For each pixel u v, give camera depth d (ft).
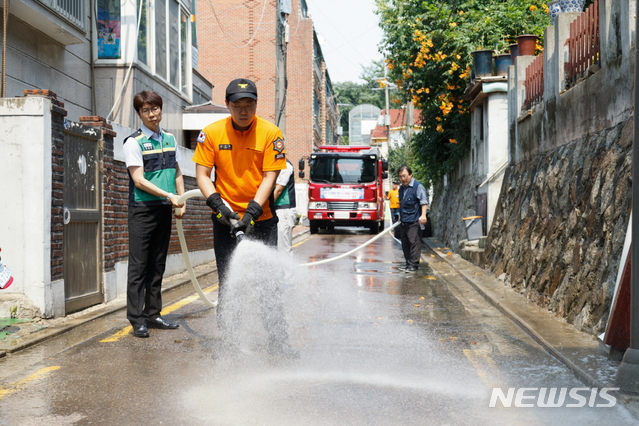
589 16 27.99
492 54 52.44
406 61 62.18
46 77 35.76
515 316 24.06
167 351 19.10
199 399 14.42
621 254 19.75
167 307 27.27
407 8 61.52
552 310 25.00
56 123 23.90
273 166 17.30
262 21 122.11
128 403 14.20
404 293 31.68
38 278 22.86
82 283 26.27
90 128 26.99
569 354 17.92
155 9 45.34
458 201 63.98
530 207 33.65
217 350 18.08
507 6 57.11
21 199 22.89
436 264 46.65
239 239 16.49
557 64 32.17
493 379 16.08
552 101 33.04
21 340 19.95
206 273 39.86
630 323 15.07
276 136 17.37
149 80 44.73
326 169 85.56
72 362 17.87
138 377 16.28
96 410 13.75
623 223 20.67
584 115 28.07
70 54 38.70
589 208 24.21
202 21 122.83
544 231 29.78
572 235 25.49
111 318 24.76
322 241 72.23
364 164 85.35
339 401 14.25
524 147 38.78
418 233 41.70
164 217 21.94
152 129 21.90
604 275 20.98
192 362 17.75
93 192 27.37
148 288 22.44
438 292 32.14
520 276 31.50
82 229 26.32
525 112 39.01
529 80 38.34
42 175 22.85
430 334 21.72
